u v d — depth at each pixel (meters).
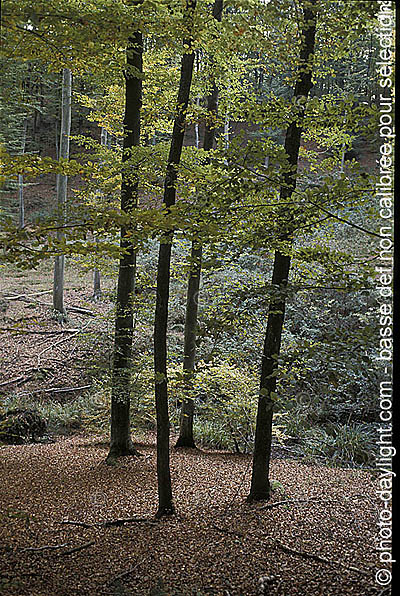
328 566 4.45
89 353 13.80
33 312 15.91
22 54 4.41
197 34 5.49
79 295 17.73
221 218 4.81
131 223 4.67
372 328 4.32
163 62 8.29
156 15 5.30
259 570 4.46
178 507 6.07
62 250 4.30
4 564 4.52
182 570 4.52
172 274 9.15
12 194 28.94
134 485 6.93
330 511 5.82
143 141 9.14
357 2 3.82
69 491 6.62
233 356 10.20
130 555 4.84
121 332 8.24
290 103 4.86
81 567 4.58
